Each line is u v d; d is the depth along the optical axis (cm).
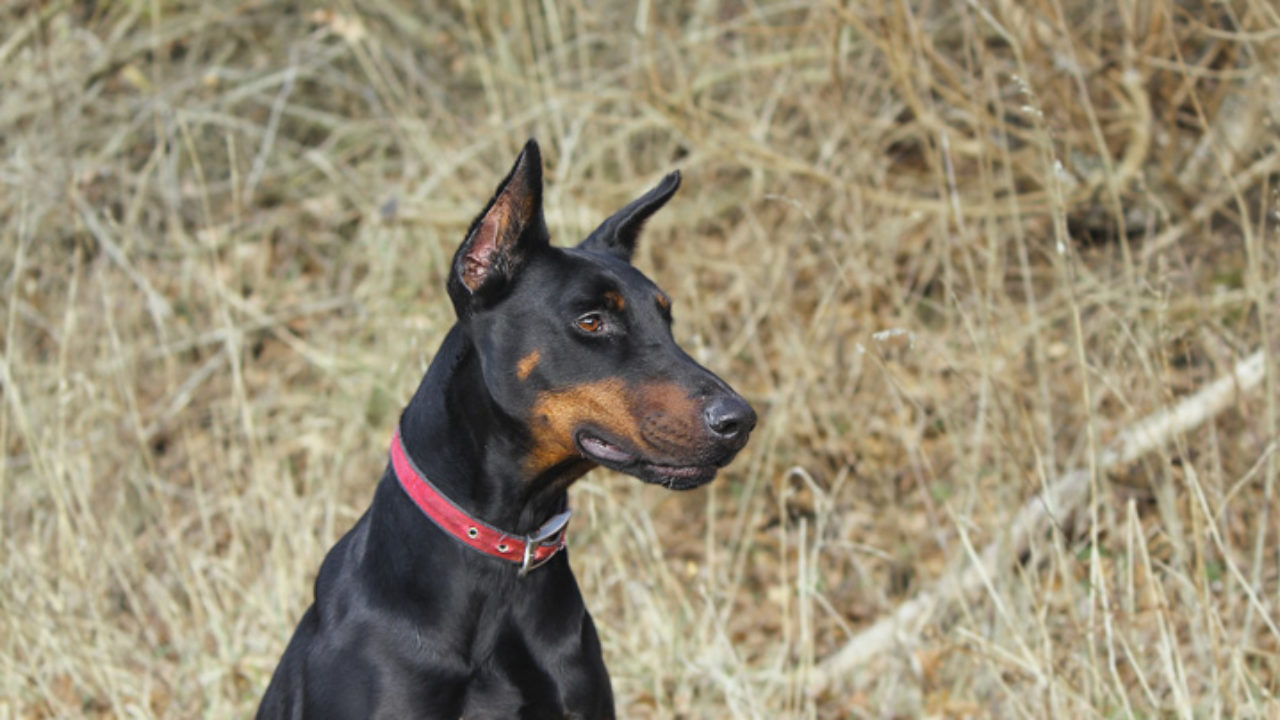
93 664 547
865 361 737
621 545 635
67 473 660
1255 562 495
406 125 901
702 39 898
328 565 367
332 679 339
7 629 571
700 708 530
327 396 838
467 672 342
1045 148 555
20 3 1075
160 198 1007
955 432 666
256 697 548
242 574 620
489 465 343
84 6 1120
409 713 336
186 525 660
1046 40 720
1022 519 592
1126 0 691
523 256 343
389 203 819
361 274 956
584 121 900
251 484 692
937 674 549
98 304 822
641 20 834
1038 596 535
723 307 808
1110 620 464
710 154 775
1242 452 613
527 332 339
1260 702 469
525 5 1007
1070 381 691
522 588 348
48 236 915
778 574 669
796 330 726
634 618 600
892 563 651
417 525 344
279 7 1125
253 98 1064
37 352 834
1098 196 748
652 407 331
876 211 815
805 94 854
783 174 785
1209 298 694
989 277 649
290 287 951
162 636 619
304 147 1078
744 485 734
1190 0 806
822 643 611
